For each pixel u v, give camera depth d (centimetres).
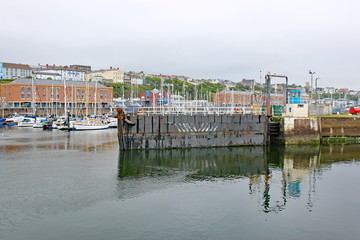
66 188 3044
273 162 4344
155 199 2775
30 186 3095
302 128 5778
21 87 13738
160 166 3997
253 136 5484
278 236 2111
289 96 6794
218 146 5291
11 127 10081
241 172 3791
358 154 4947
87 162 4169
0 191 2934
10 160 4278
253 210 2561
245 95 16762
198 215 2436
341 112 10519
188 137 5112
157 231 2153
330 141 6128
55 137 7006
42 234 2094
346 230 2220
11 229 2159
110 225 2236
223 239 2053
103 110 15350
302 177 3591
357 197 2911
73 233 2112
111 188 3062
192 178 3478
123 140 4834
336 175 3681
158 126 4956
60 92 14638
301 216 2453
